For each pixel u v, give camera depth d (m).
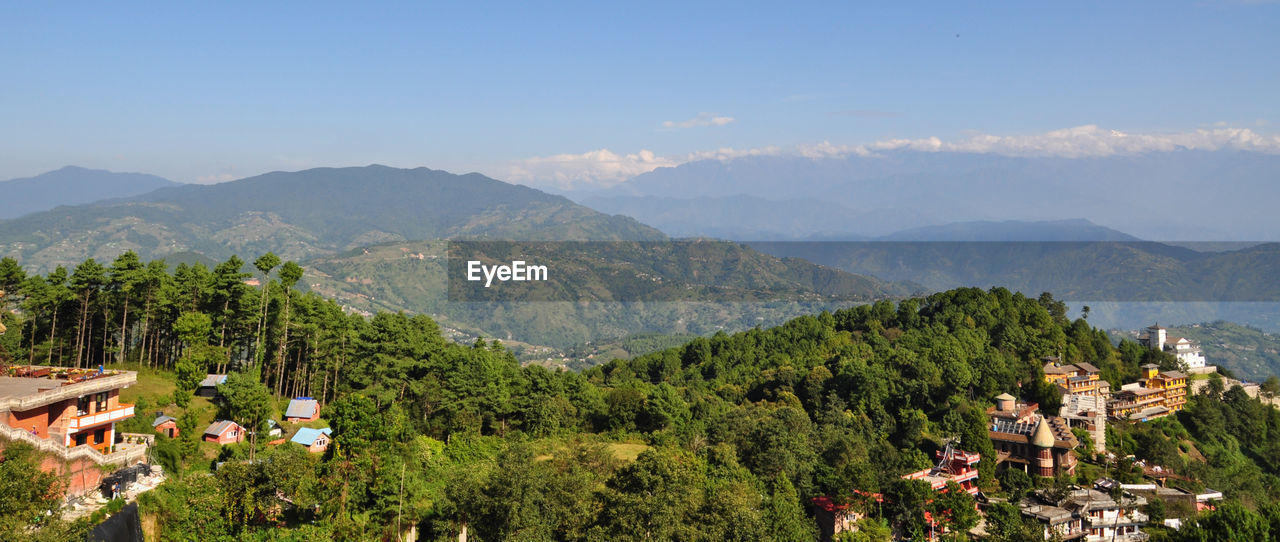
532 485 81.75
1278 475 176.25
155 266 131.62
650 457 87.69
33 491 63.22
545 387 143.00
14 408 71.94
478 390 127.94
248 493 74.94
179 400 102.25
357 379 127.38
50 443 70.69
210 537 72.50
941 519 106.31
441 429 124.12
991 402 166.75
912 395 166.25
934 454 142.25
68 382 80.25
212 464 91.56
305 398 122.00
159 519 73.00
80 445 77.44
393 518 80.94
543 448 122.19
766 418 134.75
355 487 81.06
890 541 105.44
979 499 122.75
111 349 130.12
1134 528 116.19
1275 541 102.19
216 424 100.31
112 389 83.62
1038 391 169.00
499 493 79.69
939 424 156.12
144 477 78.56
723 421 133.88
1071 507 116.00
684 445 128.25
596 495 86.69
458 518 79.88
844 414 157.38
